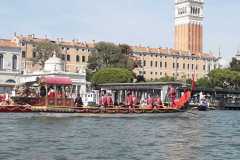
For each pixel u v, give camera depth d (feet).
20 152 100.83
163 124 198.90
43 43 506.07
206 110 431.43
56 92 220.43
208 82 541.34
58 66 426.51
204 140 133.80
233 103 513.04
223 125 209.05
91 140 126.82
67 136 135.54
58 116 214.48
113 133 149.89
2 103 208.23
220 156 101.60
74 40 619.67
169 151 107.34
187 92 256.73
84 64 607.37
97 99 379.96
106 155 99.60
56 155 98.17
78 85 433.07
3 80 436.76
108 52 529.86
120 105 241.96
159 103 246.27
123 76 453.17
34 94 223.51
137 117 235.40
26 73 442.09
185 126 190.80
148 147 113.80
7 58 495.00
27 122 180.65
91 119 212.84
